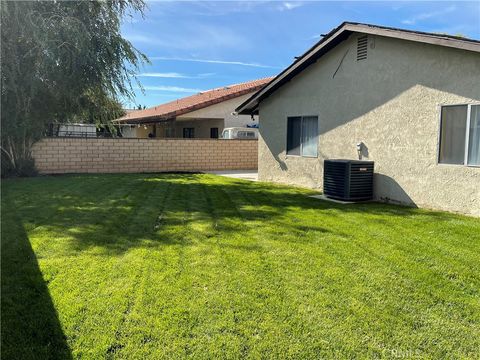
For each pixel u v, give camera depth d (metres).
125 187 10.59
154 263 4.31
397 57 8.30
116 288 3.64
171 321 3.07
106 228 5.80
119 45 12.42
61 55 11.35
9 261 4.33
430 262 4.48
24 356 2.62
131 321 3.07
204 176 14.53
